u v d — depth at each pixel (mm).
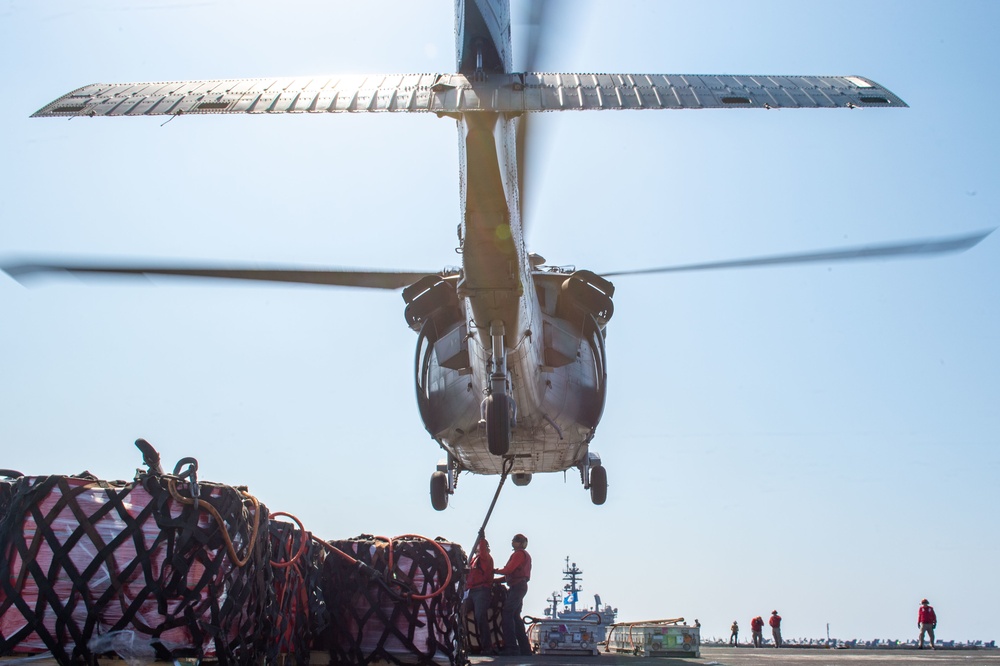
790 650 22375
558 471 15180
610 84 7414
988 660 10844
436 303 12805
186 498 4648
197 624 4594
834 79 7527
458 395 12203
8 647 4348
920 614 27781
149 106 6930
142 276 7555
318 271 8508
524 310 9609
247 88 7316
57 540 4449
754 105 6934
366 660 6562
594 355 12898
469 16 7730
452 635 6746
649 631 11359
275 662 5422
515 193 8695
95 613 4402
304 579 6227
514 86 7363
